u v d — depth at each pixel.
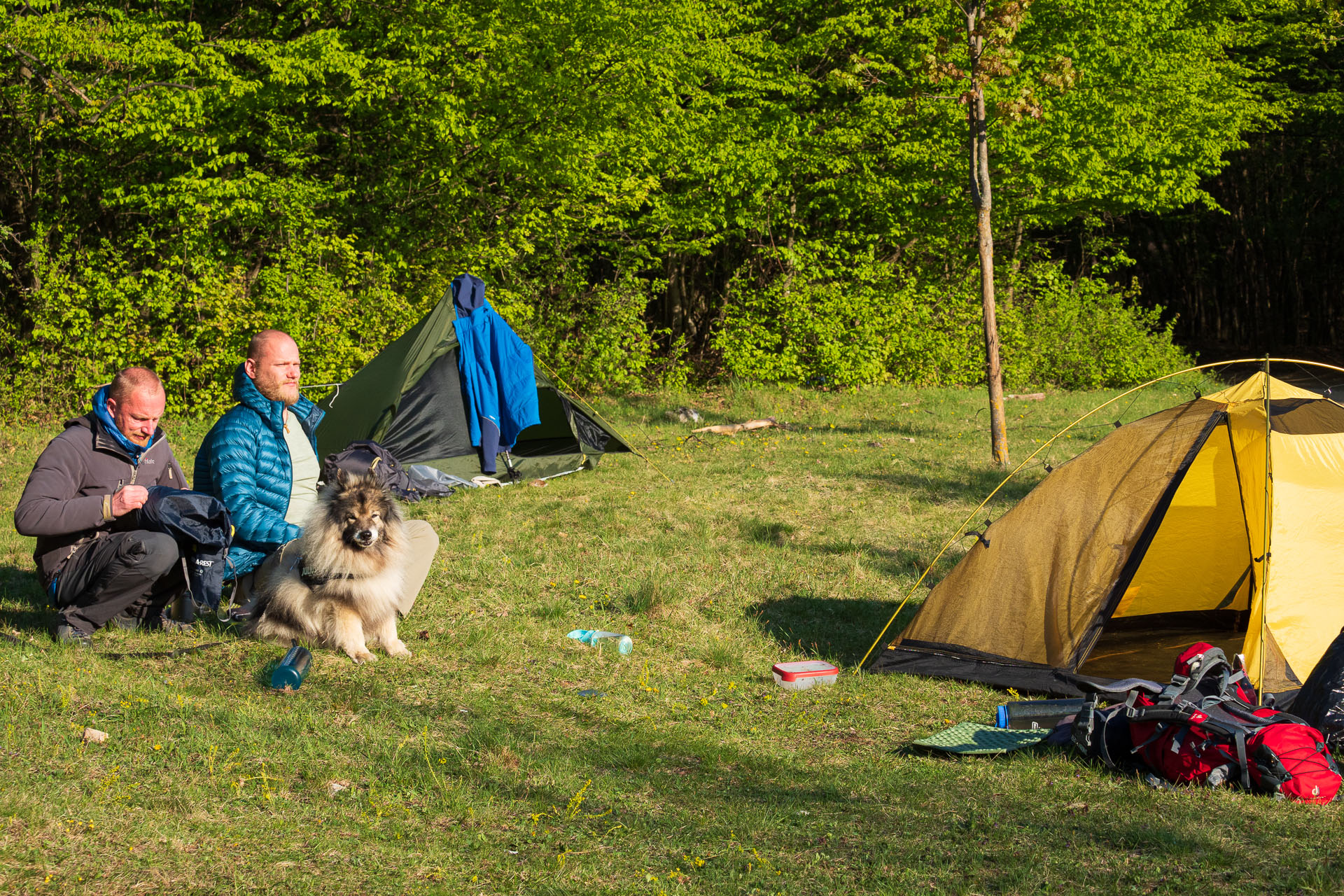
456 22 13.84
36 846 3.09
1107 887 3.06
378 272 14.86
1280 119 26.00
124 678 4.60
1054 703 4.59
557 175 15.15
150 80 12.88
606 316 16.20
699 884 3.06
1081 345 19.17
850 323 17.50
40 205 14.04
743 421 14.24
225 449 5.46
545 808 3.61
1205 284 32.44
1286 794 3.71
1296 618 4.62
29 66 12.26
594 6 14.01
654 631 5.95
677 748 4.27
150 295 12.91
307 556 5.13
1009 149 17.39
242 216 13.92
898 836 3.43
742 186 17.12
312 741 4.07
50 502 4.93
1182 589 6.39
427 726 4.31
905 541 7.89
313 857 3.16
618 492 9.49
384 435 9.64
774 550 7.61
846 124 18.12
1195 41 19.66
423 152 15.22
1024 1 10.65
